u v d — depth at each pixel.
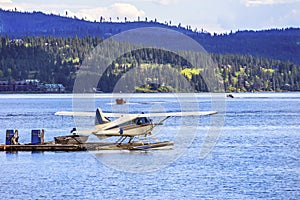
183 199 82.50
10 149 125.38
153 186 91.00
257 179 95.94
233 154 125.56
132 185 91.75
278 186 90.38
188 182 93.94
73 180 95.44
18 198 83.38
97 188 89.62
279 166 108.88
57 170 103.75
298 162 113.75
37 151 124.81
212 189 88.56
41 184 92.25
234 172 102.56
